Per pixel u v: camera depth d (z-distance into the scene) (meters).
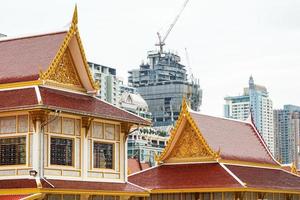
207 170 89.50
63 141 62.38
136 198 71.62
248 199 88.88
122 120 67.50
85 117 64.00
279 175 100.56
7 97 60.88
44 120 59.41
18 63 64.50
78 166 63.75
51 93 61.97
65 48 63.91
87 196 62.91
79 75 66.69
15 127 60.56
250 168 95.88
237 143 98.62
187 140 92.56
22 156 59.97
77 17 64.75
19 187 57.47
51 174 60.53
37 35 67.00
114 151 68.56
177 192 87.44
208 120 96.81
